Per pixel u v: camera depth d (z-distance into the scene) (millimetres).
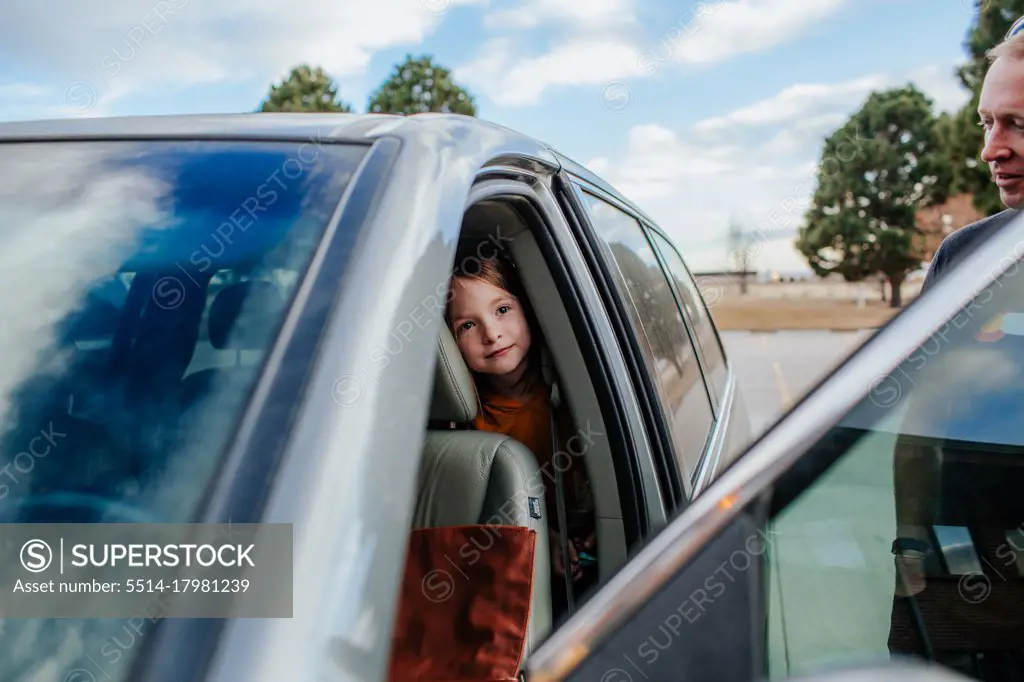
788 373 15734
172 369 975
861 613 750
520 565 1488
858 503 779
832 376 819
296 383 837
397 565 776
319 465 768
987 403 840
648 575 714
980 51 30266
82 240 1165
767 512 746
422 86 32156
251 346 960
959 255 868
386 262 949
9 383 1014
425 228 1022
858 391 799
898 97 56375
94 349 1031
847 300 50094
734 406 3324
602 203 2248
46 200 1246
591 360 1817
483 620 1453
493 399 2066
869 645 739
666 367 2295
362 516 766
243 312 996
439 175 1129
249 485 769
